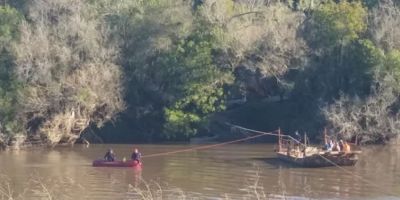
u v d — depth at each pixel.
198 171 183.75
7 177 174.38
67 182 168.25
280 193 156.62
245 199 150.50
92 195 154.00
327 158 188.00
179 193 156.12
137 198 150.88
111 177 175.12
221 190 159.50
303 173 180.38
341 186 164.38
